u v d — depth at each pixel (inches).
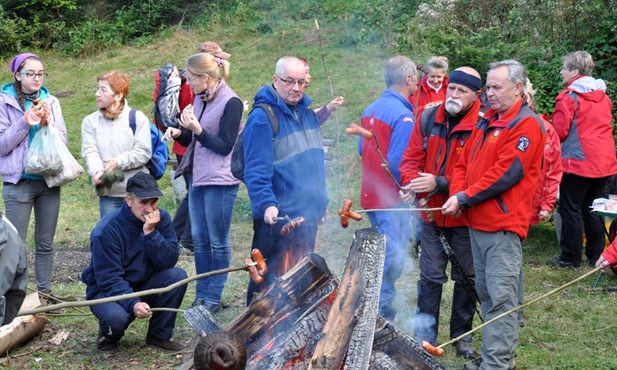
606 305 247.0
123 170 245.9
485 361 183.8
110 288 205.8
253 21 713.6
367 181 228.1
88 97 619.2
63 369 201.6
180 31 743.7
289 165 203.3
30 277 290.4
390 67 227.3
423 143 207.5
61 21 789.9
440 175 202.8
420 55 534.6
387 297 223.3
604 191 289.4
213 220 234.5
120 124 247.9
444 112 203.9
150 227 207.8
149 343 215.3
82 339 221.6
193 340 221.9
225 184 231.9
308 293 178.5
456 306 208.1
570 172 282.5
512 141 178.4
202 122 232.4
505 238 180.1
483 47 404.2
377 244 176.9
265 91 204.7
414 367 166.4
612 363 203.3
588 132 283.9
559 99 289.3
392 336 166.9
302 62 207.6
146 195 203.9
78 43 743.7
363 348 150.3
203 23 747.4
